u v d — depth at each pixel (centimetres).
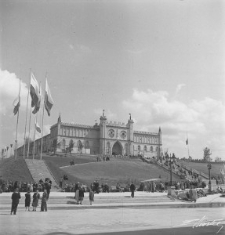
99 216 2353
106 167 8369
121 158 11312
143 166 9300
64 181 5088
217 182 7525
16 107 5881
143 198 3875
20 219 2105
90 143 14600
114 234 1636
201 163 11275
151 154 15925
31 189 3959
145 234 1645
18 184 4247
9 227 1803
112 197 3753
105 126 14762
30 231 1692
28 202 2631
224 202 3991
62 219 2145
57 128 14038
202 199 4366
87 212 2611
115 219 2202
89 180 6306
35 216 2277
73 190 4312
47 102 6038
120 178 6994
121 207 3120
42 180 4659
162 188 5094
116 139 14962
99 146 14700
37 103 5750
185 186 5888
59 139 13938
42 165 5438
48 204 3145
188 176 8488
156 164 10019
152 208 3111
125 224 1988
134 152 15550
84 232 1686
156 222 2089
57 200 3303
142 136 15950
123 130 15225
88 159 10088
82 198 3253
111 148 14762
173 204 3606
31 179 4875
